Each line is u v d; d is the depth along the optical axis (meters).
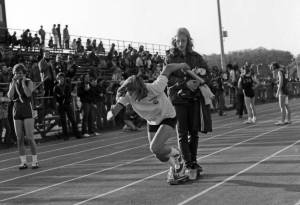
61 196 7.54
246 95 18.30
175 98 7.88
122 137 17.42
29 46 28.81
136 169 9.54
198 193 6.93
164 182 7.93
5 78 18.11
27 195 7.84
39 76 19.09
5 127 16.50
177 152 7.69
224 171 8.44
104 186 8.05
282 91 16.55
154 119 7.43
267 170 8.24
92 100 18.86
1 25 30.38
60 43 32.16
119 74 24.48
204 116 7.86
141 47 31.38
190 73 7.68
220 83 24.91
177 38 7.87
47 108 19.06
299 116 19.95
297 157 9.34
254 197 6.45
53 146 16.20
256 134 14.11
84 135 18.75
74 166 10.87
